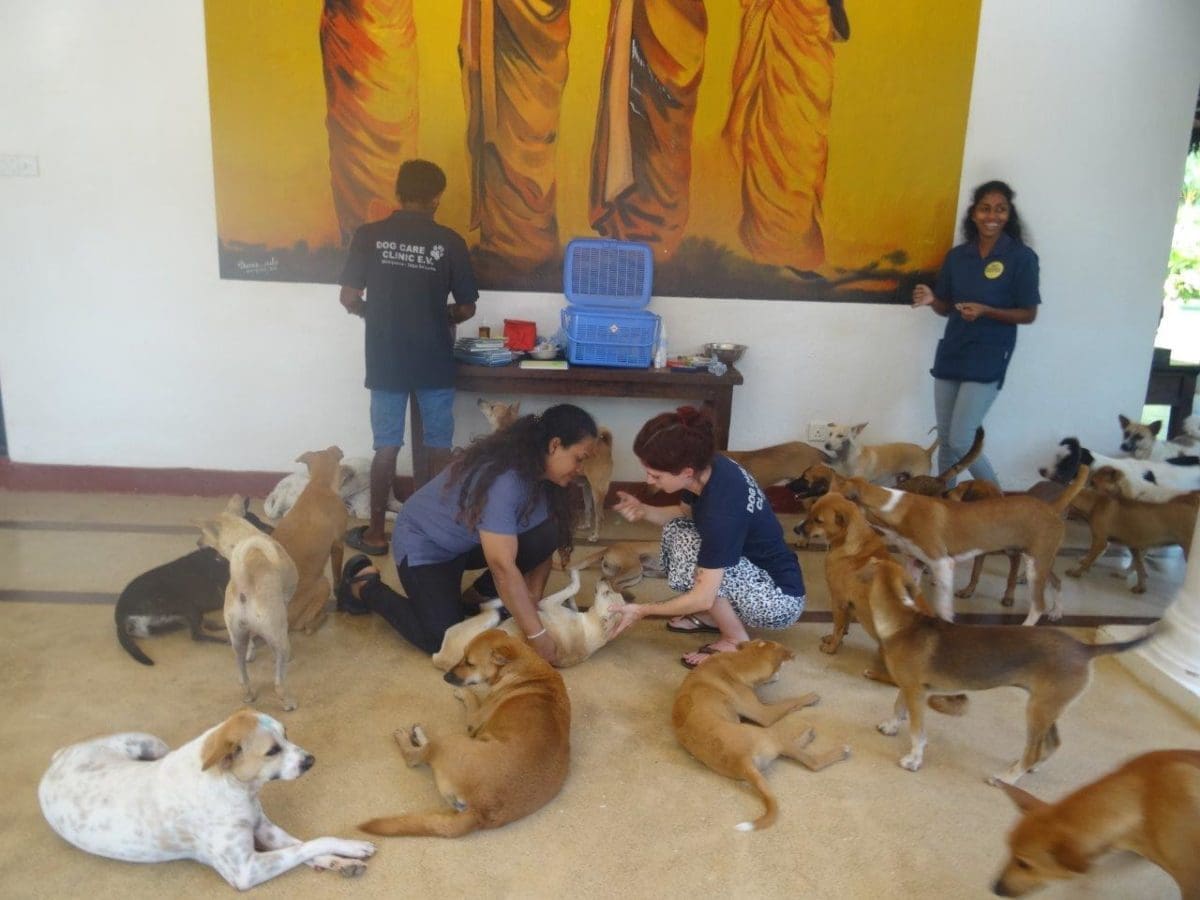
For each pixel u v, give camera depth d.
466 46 4.15
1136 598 3.84
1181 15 4.27
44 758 2.42
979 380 4.21
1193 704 2.84
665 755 2.55
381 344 3.81
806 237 4.43
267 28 4.11
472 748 2.20
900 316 4.55
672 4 4.14
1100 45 4.29
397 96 4.20
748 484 2.94
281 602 2.62
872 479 4.39
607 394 4.14
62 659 2.95
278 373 4.52
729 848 2.18
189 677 2.88
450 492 2.84
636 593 3.63
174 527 4.15
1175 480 4.16
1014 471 4.87
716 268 4.45
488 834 2.19
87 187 4.30
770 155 4.32
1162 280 4.61
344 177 4.27
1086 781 2.50
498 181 4.30
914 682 2.48
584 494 4.45
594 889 2.03
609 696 2.86
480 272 4.41
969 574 4.08
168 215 4.33
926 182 4.39
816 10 4.17
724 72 4.22
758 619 3.13
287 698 2.68
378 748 2.53
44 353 4.50
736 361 4.49
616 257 4.19
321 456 3.24
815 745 2.63
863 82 4.26
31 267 4.39
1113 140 4.41
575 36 4.16
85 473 4.61
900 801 2.38
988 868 2.14
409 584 3.03
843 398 4.66
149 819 1.97
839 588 3.05
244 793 1.96
